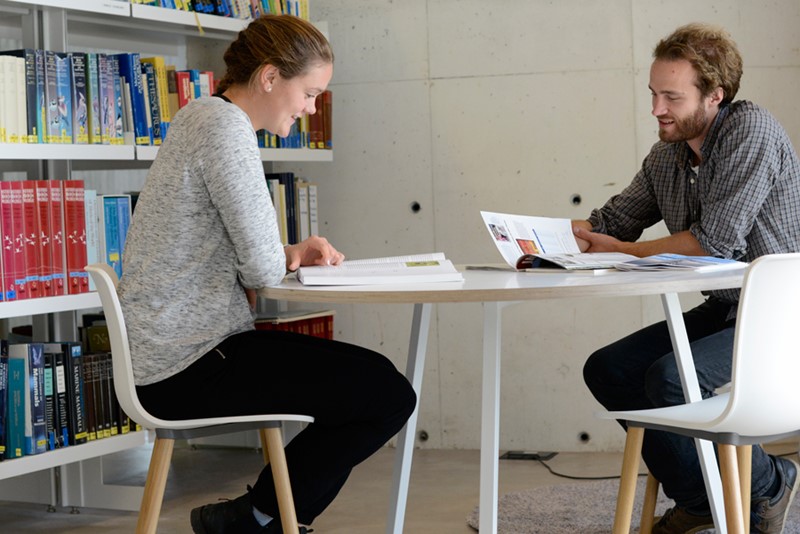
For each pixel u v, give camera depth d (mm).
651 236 4078
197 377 2086
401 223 4309
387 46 4281
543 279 2127
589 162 4113
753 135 2586
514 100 4164
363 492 3609
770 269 1829
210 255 2104
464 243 4250
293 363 2100
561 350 4164
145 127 3352
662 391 2484
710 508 2465
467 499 3467
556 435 4188
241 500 2268
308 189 4168
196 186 2080
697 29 2658
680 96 2629
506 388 4219
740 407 1894
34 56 3000
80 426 3162
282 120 2234
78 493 3389
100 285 2029
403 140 4289
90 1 3123
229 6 3748
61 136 3086
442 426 4297
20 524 3266
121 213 3312
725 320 2773
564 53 4109
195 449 4320
